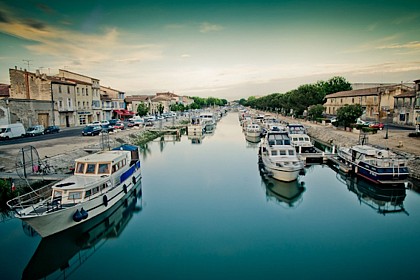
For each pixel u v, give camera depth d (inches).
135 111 3627.0
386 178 823.1
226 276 454.6
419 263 485.7
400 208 730.2
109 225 674.8
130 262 502.0
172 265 487.2
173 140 1952.5
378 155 893.8
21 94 1969.7
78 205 568.7
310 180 980.6
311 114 2463.1
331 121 2139.5
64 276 475.8
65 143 1311.5
